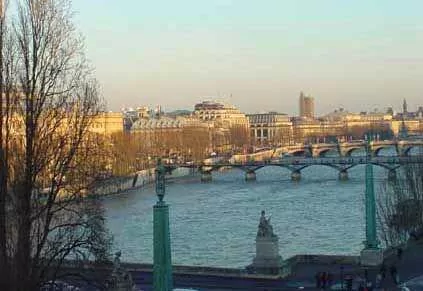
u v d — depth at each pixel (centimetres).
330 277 11781
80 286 9725
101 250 8862
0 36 7475
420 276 12419
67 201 8275
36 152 7531
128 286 9275
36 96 7569
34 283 7356
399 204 17350
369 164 13312
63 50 7875
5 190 7250
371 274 12506
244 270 12475
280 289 11425
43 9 7631
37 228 8050
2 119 7388
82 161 8475
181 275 12650
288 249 19312
